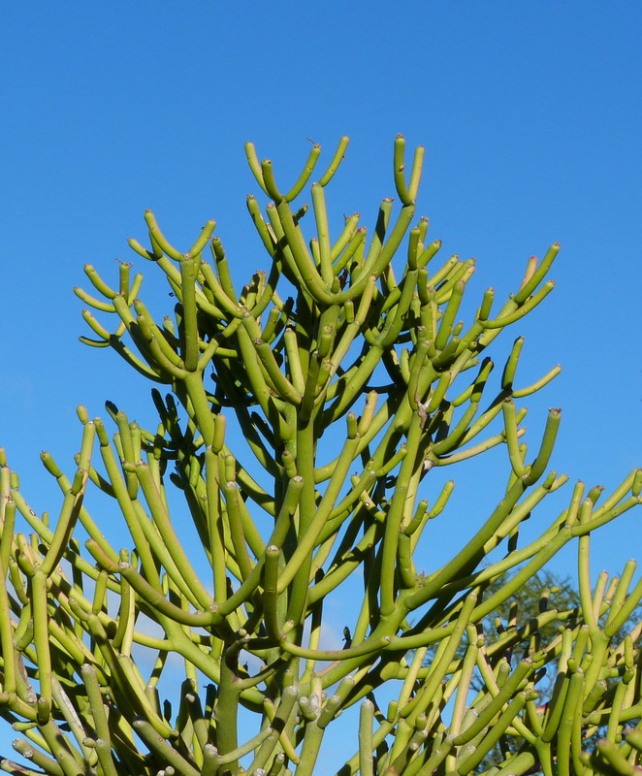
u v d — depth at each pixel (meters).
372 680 3.60
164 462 4.10
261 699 3.65
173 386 4.03
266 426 4.06
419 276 3.73
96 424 3.31
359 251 4.32
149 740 3.30
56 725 3.21
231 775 3.27
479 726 3.06
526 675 3.02
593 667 3.12
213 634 3.36
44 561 3.11
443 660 3.24
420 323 4.04
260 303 3.93
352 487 3.84
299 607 3.27
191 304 3.62
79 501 3.35
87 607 3.45
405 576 3.50
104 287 4.00
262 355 3.52
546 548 3.41
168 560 3.29
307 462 3.63
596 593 3.27
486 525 3.36
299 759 3.31
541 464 3.33
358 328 3.88
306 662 3.74
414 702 3.27
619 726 3.10
